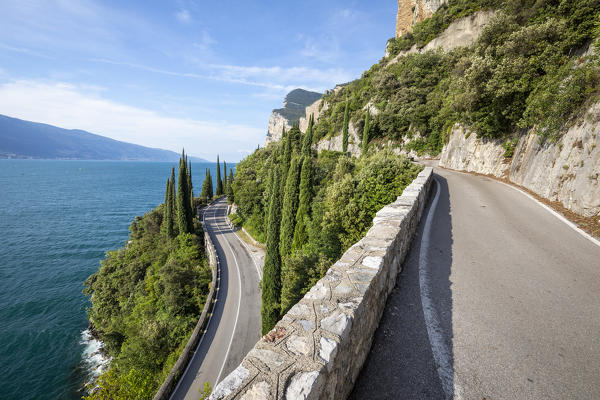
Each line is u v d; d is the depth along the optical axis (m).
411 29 76.38
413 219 8.38
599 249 7.35
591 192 9.97
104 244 70.88
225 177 94.94
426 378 3.30
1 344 32.94
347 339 2.93
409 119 49.12
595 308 4.66
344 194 17.77
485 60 19.77
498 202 12.75
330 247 20.23
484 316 4.50
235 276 35.97
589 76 11.59
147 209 117.81
